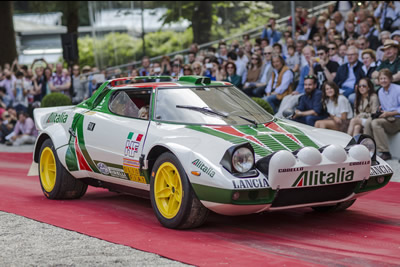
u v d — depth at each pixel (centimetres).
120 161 582
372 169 523
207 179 469
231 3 1862
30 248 449
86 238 482
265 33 1560
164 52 1998
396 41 1039
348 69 1112
